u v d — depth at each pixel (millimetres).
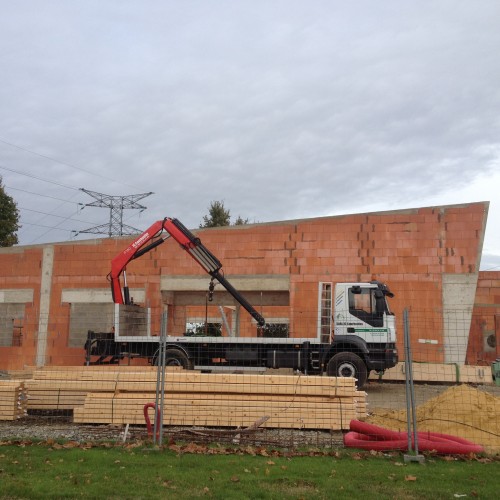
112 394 9781
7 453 7180
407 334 7383
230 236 20922
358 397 9539
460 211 19250
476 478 6148
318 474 6238
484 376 16797
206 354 15852
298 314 19906
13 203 35656
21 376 14094
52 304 22000
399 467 6637
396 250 19562
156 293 21188
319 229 20281
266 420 8898
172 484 5770
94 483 5762
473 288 18812
